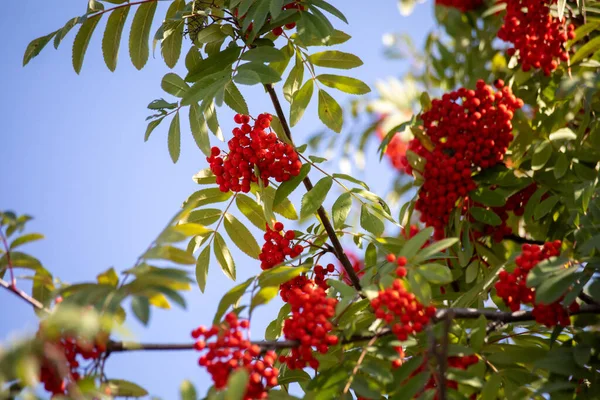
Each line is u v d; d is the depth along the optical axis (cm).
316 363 306
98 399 272
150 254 284
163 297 300
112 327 244
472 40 618
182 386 264
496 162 426
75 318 239
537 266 301
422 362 298
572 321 351
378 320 323
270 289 326
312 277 402
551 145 423
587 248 311
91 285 279
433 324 305
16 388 269
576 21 486
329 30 389
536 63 454
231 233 421
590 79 411
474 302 395
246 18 381
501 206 423
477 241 443
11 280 287
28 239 304
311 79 438
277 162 386
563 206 430
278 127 418
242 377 241
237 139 381
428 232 316
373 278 353
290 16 395
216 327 292
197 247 416
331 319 325
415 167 426
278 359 372
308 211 392
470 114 419
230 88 402
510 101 421
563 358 311
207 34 409
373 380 307
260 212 426
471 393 308
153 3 427
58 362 257
